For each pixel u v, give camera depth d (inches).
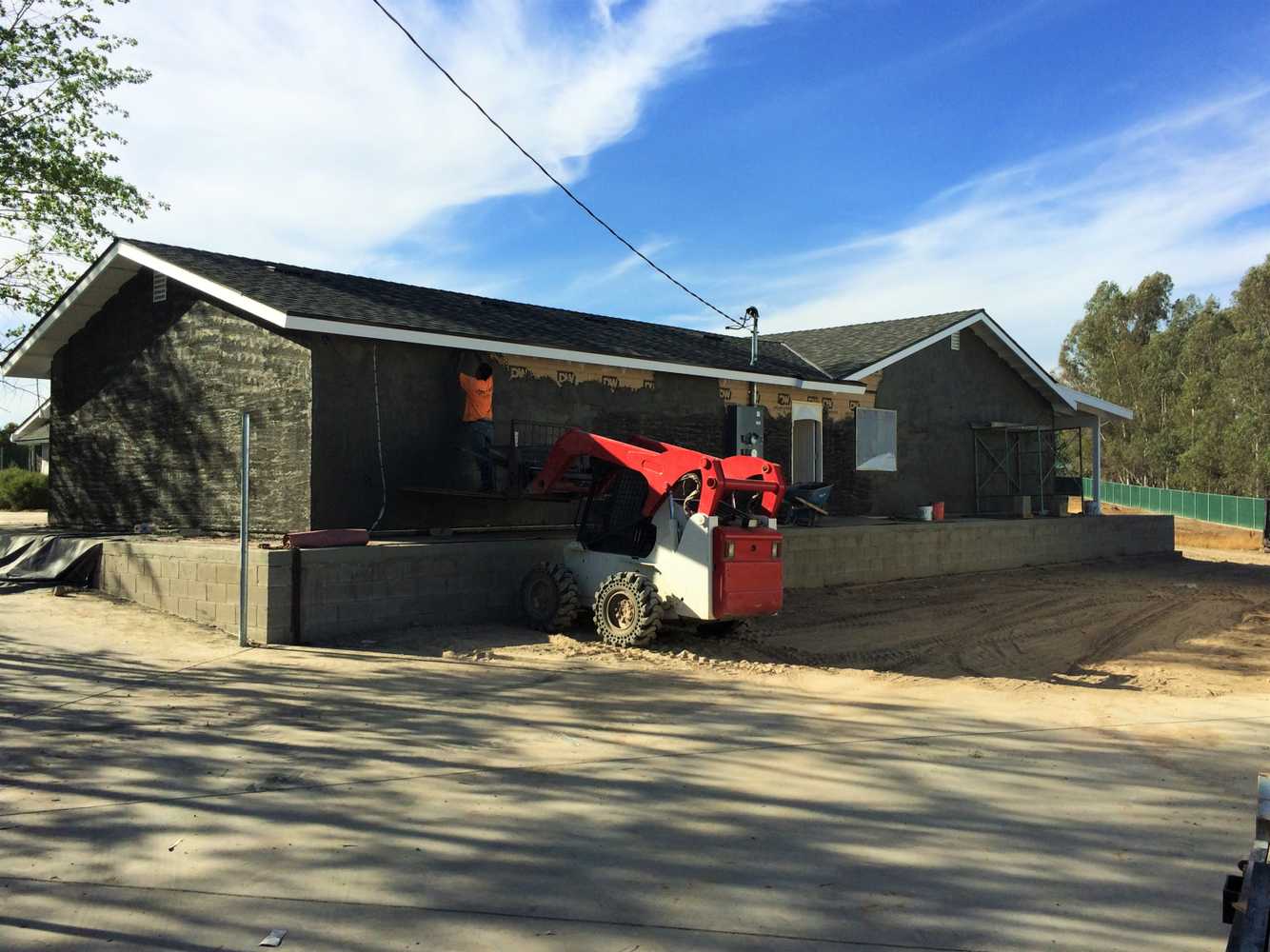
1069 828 207.6
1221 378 2333.9
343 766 237.9
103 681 314.2
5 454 1796.3
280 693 305.6
